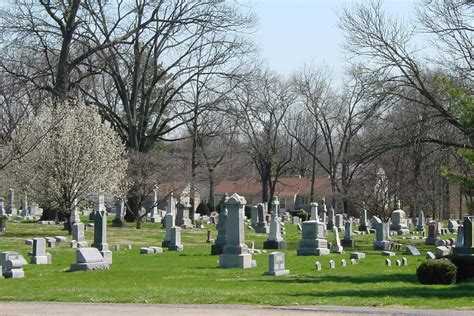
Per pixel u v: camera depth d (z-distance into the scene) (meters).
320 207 68.62
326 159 119.12
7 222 61.44
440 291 21.67
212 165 80.62
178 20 62.53
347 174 65.06
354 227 67.06
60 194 50.78
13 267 26.77
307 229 38.31
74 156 50.84
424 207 63.00
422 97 50.03
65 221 53.66
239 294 20.44
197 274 28.02
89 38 58.94
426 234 58.75
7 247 39.97
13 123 51.41
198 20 62.72
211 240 48.03
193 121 70.44
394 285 23.88
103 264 29.89
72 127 51.41
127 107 64.06
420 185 59.69
